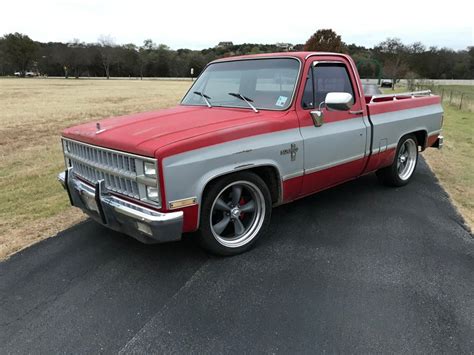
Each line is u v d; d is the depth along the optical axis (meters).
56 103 24.78
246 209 3.81
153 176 3.01
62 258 3.76
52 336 2.70
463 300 3.03
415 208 4.95
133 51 97.06
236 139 3.41
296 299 3.05
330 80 4.34
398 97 5.70
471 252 3.79
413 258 3.67
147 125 3.59
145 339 2.65
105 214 3.45
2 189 6.03
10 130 12.66
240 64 4.54
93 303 3.05
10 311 2.97
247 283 3.28
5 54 94.38
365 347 2.54
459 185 5.98
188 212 3.19
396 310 2.90
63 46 97.69
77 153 3.93
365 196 5.42
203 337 2.65
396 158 5.50
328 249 3.86
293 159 3.89
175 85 54.06
